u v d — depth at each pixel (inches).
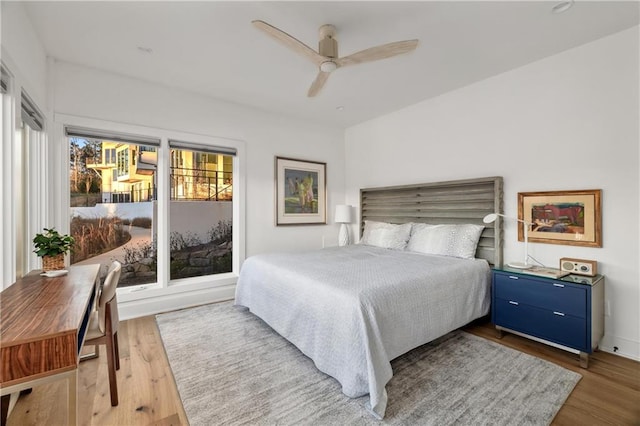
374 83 129.0
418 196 152.6
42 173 101.0
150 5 78.8
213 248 159.3
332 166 192.7
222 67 114.4
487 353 92.6
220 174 161.3
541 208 109.1
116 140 120.7
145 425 62.7
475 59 108.7
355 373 69.1
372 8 80.0
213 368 84.6
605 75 95.0
